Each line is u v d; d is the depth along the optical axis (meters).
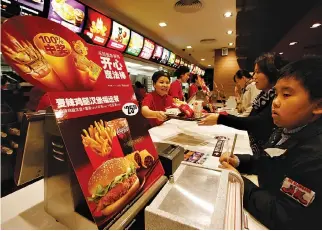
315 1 3.24
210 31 5.64
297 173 0.59
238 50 7.30
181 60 8.93
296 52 5.20
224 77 8.05
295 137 0.70
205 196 0.56
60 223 0.57
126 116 0.68
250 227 0.62
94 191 0.48
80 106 0.54
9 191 1.63
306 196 0.56
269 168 0.79
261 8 3.58
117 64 0.75
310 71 0.62
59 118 0.48
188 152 1.10
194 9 3.86
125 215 0.51
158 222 0.48
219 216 0.46
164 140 1.34
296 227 0.56
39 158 0.60
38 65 0.51
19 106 1.64
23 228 0.56
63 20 3.13
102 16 3.87
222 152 1.10
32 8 2.62
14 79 1.56
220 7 4.01
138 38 5.21
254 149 1.35
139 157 0.65
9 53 0.47
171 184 0.62
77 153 0.48
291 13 3.66
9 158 1.76
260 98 1.75
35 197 0.73
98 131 0.55
